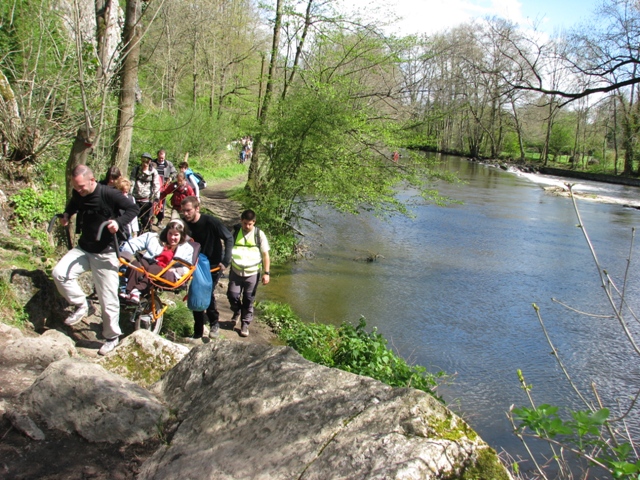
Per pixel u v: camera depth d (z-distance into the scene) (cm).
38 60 808
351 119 1291
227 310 895
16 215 750
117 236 503
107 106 792
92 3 883
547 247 1697
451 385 732
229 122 2803
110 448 277
